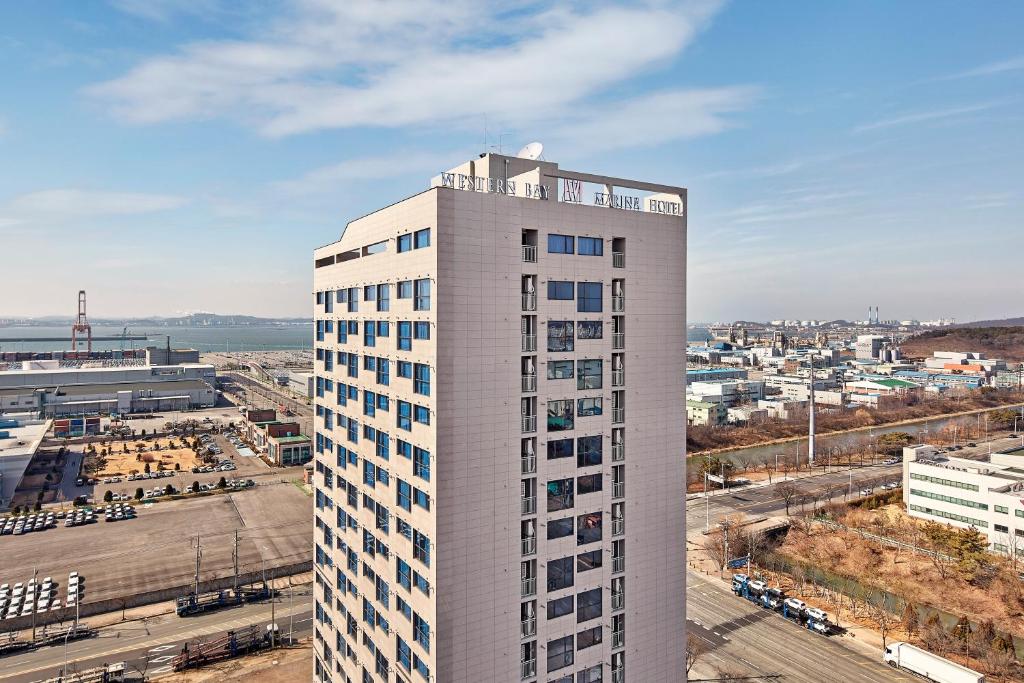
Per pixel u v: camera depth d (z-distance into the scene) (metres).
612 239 49.25
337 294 61.69
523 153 53.00
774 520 140.38
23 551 118.31
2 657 83.25
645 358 51.06
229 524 134.50
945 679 75.19
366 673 55.94
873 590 106.50
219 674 79.25
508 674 45.03
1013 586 101.88
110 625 92.62
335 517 63.47
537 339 45.66
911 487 139.12
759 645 86.81
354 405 57.75
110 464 187.62
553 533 46.81
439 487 41.91
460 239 42.25
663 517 52.34
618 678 50.34
